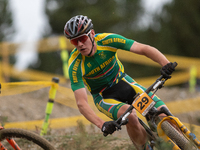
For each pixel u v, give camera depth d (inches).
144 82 1252.5
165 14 2298.2
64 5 2901.1
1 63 1168.8
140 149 327.9
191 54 2129.7
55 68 2598.4
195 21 2165.4
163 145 273.7
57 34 2906.0
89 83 356.5
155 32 2310.5
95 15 2768.2
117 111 326.0
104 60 339.0
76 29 314.7
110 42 337.4
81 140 338.6
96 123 304.5
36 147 389.1
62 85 999.6
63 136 421.1
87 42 320.8
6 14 2442.2
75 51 338.3
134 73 2100.1
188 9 2198.6
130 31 2696.9
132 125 321.7
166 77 293.7
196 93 1046.4
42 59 2630.4
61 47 1087.0
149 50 321.7
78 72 334.0
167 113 292.7
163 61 314.5
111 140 397.4
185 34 2123.5
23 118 804.0
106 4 2920.8
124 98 351.6
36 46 1131.9
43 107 907.4
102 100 352.2
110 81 350.6
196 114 830.5
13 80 1900.8
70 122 673.6
